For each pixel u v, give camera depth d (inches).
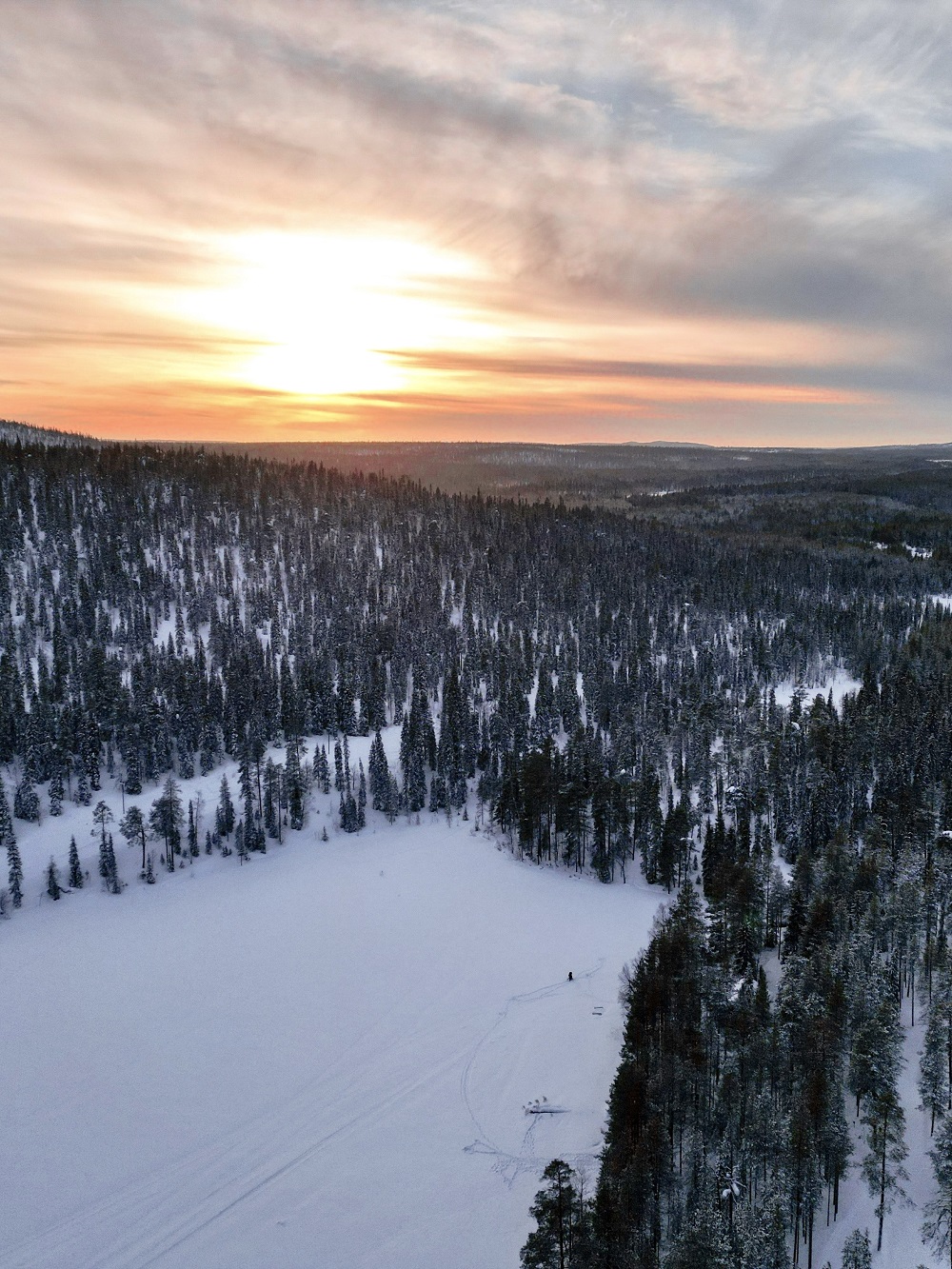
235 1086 4025.6
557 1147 3398.1
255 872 6437.0
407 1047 4190.5
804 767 6919.3
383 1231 3129.9
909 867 4507.9
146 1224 3267.7
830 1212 2837.1
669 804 6683.1
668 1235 2736.2
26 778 7130.9
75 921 5753.0
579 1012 4271.7
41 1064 4252.0
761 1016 3405.5
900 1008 3752.5
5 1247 3201.3
